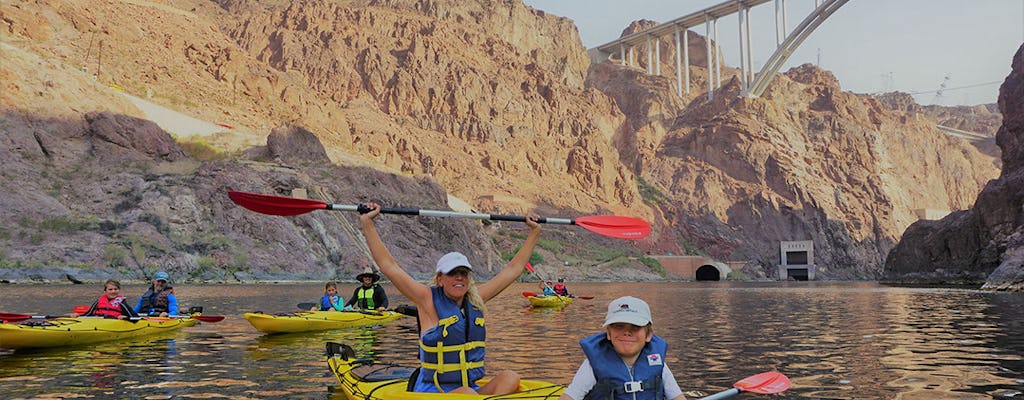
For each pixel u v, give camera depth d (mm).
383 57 176250
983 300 38344
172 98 121062
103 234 67625
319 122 141375
